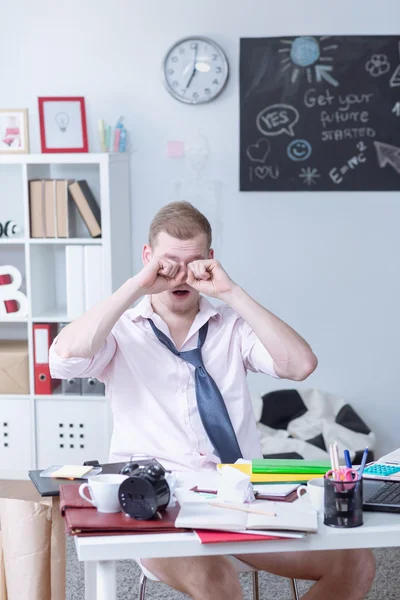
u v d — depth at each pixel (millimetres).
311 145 4020
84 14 4023
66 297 4172
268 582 2938
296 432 3812
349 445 3723
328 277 4113
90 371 2111
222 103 4031
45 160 3779
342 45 3963
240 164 4039
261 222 4090
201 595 1711
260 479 1782
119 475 1604
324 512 1533
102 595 1480
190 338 2146
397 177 4031
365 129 4004
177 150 4055
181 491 1686
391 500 1620
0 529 2033
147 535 1458
